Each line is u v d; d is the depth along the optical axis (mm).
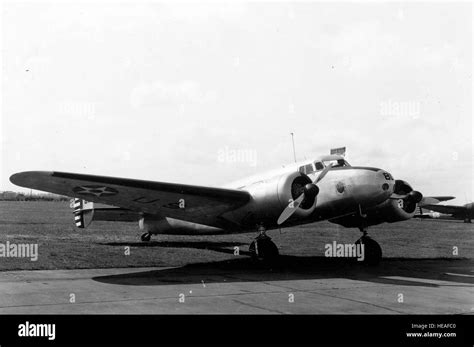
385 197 8820
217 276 8070
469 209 36156
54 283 6918
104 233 17500
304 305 5480
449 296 6273
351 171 8922
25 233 16594
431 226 32344
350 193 8820
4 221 23469
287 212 8375
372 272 9031
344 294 6336
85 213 14422
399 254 12992
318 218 9570
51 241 13812
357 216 10281
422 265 10398
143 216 13422
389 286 7160
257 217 9070
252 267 9484
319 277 8180
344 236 20422
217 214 9586
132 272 8406
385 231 25344
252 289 6641
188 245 13984
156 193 8312
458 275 8625
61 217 28266
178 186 8086
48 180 7301
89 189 7957
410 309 5348
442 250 14258
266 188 8641
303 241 17203
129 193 8273
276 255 9461
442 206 36719
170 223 12648
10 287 6492
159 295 6004
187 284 7035
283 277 8109
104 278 7547
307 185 8414
